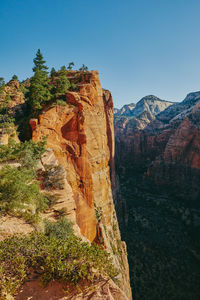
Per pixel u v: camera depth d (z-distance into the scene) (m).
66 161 30.92
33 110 36.94
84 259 11.19
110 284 10.50
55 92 38.34
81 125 33.12
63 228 16.52
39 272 10.55
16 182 15.40
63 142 31.86
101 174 38.56
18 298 8.90
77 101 34.09
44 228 15.78
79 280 10.30
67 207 20.33
